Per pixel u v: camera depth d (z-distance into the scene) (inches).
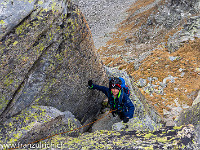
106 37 1593.3
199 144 111.4
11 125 126.9
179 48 632.4
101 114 252.7
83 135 149.2
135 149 110.7
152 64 606.9
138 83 533.6
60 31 145.9
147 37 1008.2
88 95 209.9
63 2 145.2
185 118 216.7
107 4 2305.6
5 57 118.3
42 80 145.8
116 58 929.5
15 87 129.2
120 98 180.5
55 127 144.6
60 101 170.4
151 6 1819.6
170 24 933.8
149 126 193.5
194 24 688.4
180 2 952.9
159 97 460.8
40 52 136.9
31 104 143.9
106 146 119.3
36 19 128.1
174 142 109.1
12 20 116.7
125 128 184.4
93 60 200.7
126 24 1727.4
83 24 171.9
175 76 514.6
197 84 458.0
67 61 161.8
